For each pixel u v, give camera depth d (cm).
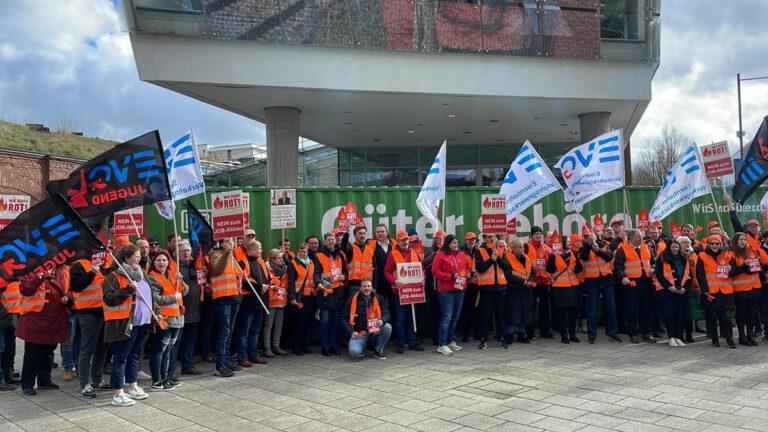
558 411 651
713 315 1035
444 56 1838
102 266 814
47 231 708
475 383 792
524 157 1134
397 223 1228
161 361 800
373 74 1795
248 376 874
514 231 1108
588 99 1944
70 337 887
